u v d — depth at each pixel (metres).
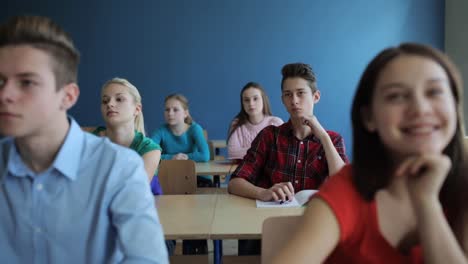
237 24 4.49
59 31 0.75
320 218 0.78
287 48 4.48
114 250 0.81
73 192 0.79
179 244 2.25
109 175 0.79
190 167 2.29
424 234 0.73
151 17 4.53
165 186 2.30
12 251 0.79
